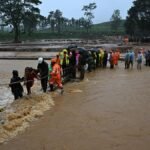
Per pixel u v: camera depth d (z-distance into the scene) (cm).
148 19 10662
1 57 4406
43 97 1650
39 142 1091
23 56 4591
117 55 3278
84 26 15538
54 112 1419
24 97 1650
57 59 1917
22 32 12344
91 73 2709
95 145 1066
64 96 1736
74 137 1133
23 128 1216
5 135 1145
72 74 2322
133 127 1226
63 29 17950
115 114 1390
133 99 1664
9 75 2722
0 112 1409
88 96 1733
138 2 10738
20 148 1045
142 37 10194
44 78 1797
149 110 1448
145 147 1048
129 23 11012
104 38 12294
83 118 1336
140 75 2577
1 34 11975
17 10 10012
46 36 12875
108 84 2114
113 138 1123
